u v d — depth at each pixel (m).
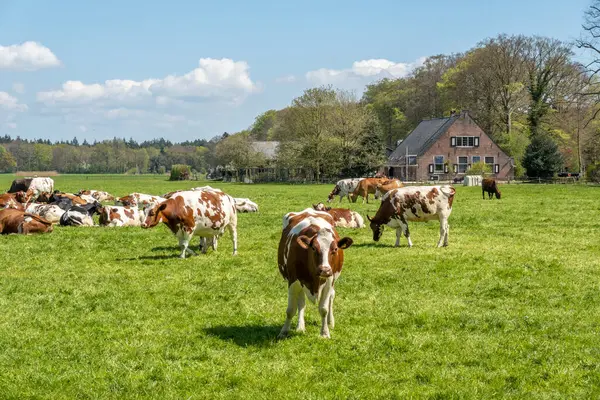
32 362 8.56
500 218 27.69
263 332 9.88
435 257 16.75
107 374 8.09
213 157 156.62
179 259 16.97
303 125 88.69
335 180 89.81
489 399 7.24
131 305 11.79
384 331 9.91
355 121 87.88
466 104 97.38
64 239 21.02
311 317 10.65
